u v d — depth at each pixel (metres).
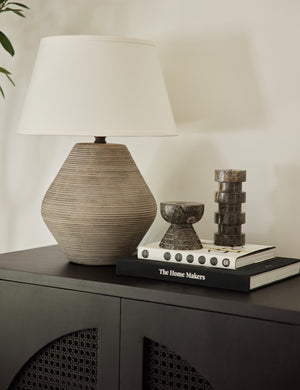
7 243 2.19
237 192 1.54
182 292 1.34
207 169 1.82
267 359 1.24
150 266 1.46
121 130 1.49
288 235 1.71
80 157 1.61
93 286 1.44
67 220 1.56
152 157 1.91
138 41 1.54
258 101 1.73
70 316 1.48
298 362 1.21
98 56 1.51
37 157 2.11
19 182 2.15
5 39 1.91
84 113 1.49
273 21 1.70
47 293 1.52
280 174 1.71
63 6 2.03
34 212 2.13
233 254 1.43
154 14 1.87
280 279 1.46
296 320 1.21
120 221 1.56
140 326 1.39
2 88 2.17
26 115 1.58
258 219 1.75
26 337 1.55
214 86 1.79
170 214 1.49
